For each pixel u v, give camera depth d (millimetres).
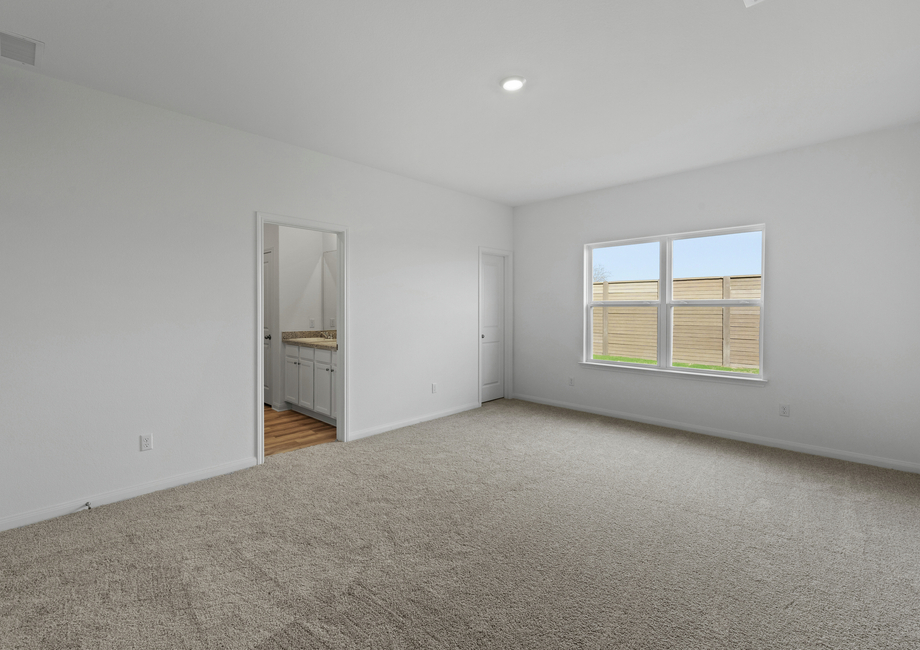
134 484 2916
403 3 1952
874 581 2031
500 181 4730
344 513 2691
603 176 4547
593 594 1938
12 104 2459
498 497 2922
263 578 2045
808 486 3096
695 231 4352
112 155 2789
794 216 3801
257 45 2273
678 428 4543
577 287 5285
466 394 5312
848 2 1945
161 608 1836
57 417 2627
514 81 2615
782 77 2607
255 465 3498
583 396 5277
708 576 2070
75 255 2668
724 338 4324
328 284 5879
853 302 3561
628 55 2375
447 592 1949
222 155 3270
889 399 3438
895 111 3078
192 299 3146
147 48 2291
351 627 1731
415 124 3260
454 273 5121
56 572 2082
